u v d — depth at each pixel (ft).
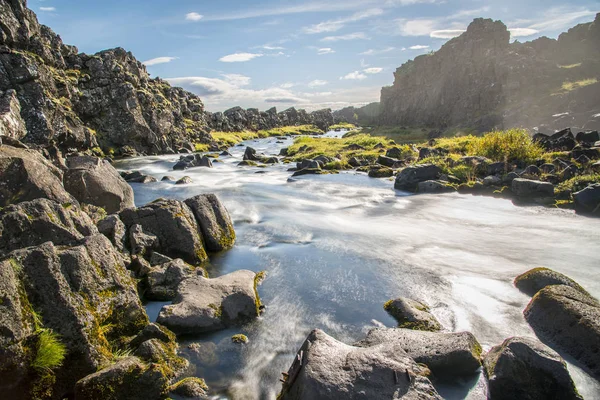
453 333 22.48
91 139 119.44
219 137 216.13
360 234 45.50
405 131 250.16
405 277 33.78
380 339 22.65
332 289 31.78
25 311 18.88
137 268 32.17
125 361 19.66
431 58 314.96
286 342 24.85
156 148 149.79
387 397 17.26
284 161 116.06
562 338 23.40
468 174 70.79
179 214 38.14
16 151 37.09
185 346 24.17
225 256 39.19
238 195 64.54
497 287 31.58
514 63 218.18
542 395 18.74
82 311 20.93
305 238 44.01
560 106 177.68
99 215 39.65
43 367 18.53
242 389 20.79
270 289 31.91
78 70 132.05
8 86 91.86
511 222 49.65
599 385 20.29
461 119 233.55
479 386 19.90
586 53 232.73
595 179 56.75
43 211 27.71
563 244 41.04
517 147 75.46
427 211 56.03
